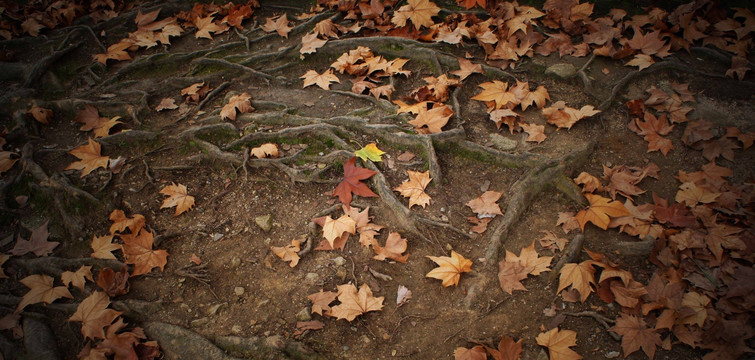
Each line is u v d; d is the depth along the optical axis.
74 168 3.79
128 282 3.15
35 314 3.02
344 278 3.11
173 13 5.46
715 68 4.32
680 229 3.14
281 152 3.88
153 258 3.24
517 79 4.38
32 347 2.81
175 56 4.81
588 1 4.96
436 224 3.31
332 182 3.68
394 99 4.28
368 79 4.50
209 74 4.69
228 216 3.55
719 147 3.68
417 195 3.45
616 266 2.96
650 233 3.16
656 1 4.86
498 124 3.94
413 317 2.89
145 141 4.03
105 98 4.44
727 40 4.46
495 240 3.20
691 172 3.61
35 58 4.84
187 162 3.89
